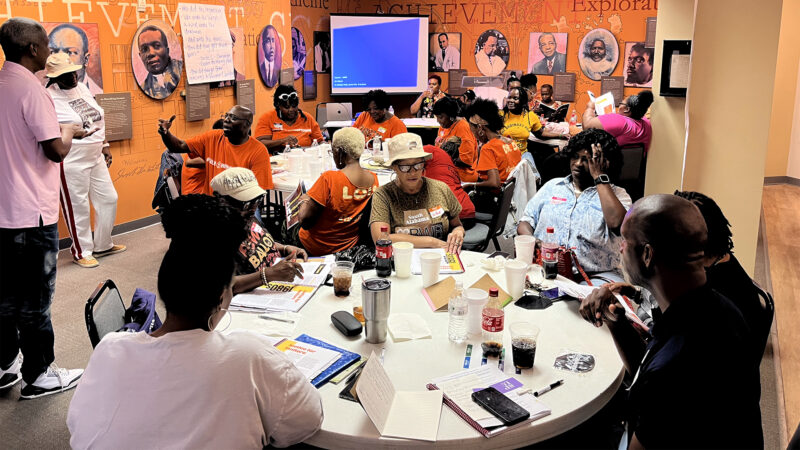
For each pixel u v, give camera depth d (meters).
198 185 4.62
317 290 2.47
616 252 2.87
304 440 1.53
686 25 4.60
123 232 5.84
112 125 5.55
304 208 3.35
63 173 4.68
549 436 1.61
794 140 8.38
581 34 9.12
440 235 3.18
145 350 1.33
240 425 1.31
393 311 2.28
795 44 8.08
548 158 5.29
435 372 1.85
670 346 1.35
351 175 3.42
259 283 2.44
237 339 1.39
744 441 1.29
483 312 2.00
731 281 1.98
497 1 9.57
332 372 1.82
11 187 2.84
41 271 2.97
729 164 3.79
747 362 1.34
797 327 4.05
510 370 1.86
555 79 9.39
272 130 6.10
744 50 3.61
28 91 2.85
